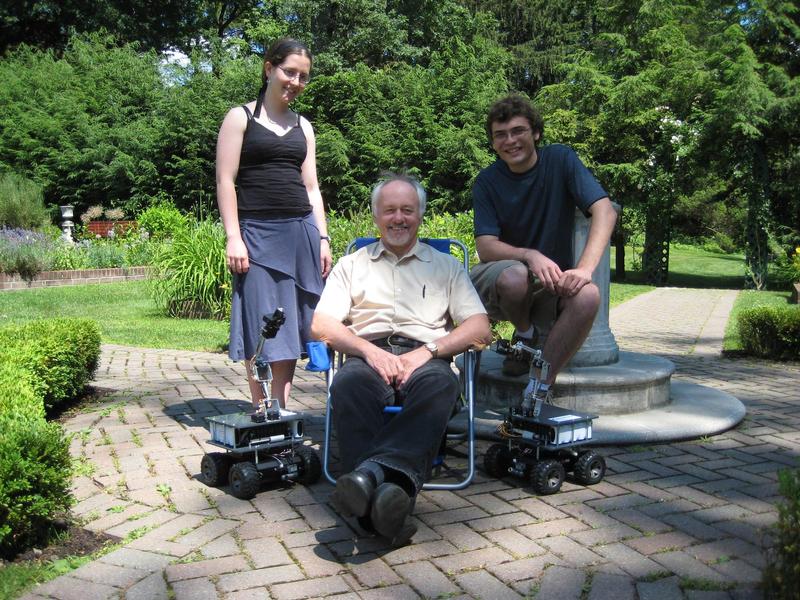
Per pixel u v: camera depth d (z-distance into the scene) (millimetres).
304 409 4953
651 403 4504
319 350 3617
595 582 2402
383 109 21078
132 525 2885
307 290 3768
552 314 3938
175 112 20844
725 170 18281
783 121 16359
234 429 3152
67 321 5344
